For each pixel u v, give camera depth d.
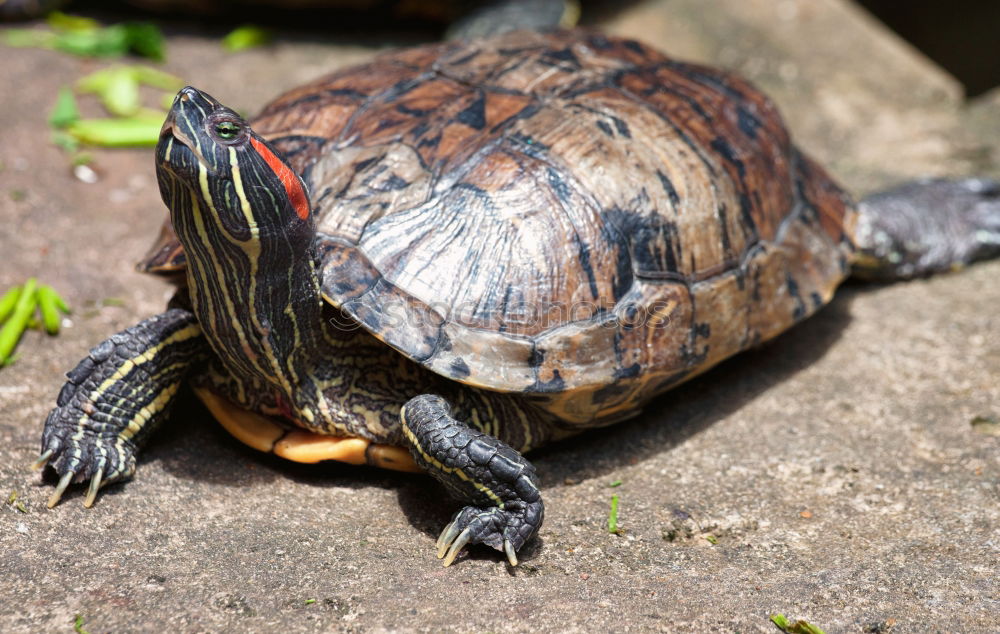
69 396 5.25
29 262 7.47
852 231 7.44
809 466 5.86
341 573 4.69
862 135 10.88
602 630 4.32
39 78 10.62
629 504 5.46
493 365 5.14
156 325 5.45
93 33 11.70
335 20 13.26
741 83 7.37
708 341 5.96
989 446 5.99
